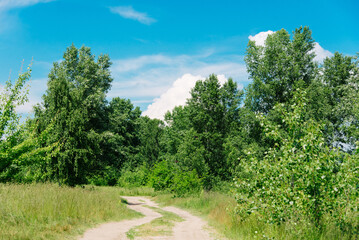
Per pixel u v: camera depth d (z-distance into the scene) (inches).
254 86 1358.3
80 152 797.9
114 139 1642.5
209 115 1653.5
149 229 437.1
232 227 423.2
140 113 3203.7
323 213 303.0
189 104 1770.4
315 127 313.7
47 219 367.6
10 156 646.5
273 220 313.3
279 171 310.7
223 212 554.3
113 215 545.0
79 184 824.3
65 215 411.8
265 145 1283.2
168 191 1321.4
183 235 398.6
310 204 286.7
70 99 858.8
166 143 2417.6
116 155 1779.0
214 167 1533.0
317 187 297.4
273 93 1274.6
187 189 1154.0
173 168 1413.6
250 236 362.3
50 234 305.7
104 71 1673.2
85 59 1636.3
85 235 343.9
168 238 370.3
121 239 344.5
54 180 765.3
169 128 2512.3
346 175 278.1
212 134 1609.3
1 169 659.4
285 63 1322.6
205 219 635.5
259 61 1398.9
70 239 312.0
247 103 1390.3
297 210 302.0
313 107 1214.3
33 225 323.6
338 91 1252.5
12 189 471.2
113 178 1843.0
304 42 1368.1
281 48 1365.7
